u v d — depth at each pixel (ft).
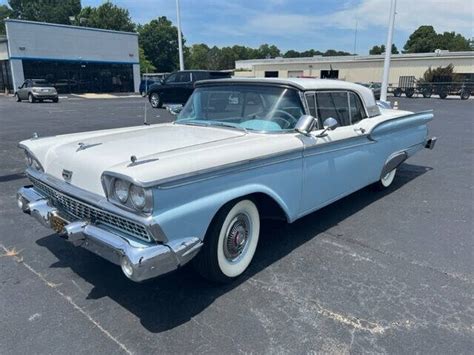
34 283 10.83
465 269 11.81
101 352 8.20
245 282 10.94
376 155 16.51
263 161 10.73
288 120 12.35
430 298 10.26
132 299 10.11
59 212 10.77
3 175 21.61
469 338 8.75
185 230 8.92
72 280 11.00
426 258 12.49
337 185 14.28
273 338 8.66
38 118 50.01
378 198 18.61
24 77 107.86
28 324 9.07
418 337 8.77
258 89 12.95
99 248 9.10
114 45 125.70
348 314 9.53
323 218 15.89
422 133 20.48
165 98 63.57
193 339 8.62
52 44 111.14
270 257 12.42
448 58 127.75
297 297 10.23
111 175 8.52
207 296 10.26
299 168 12.12
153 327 9.02
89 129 39.45
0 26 232.53
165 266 8.49
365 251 12.93
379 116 16.70
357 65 144.97
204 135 11.79
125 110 62.08
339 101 14.37
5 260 12.12
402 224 15.34
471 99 103.81
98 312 9.55
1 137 34.17
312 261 12.18
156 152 9.72
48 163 11.18
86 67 121.29
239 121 12.86
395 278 11.22
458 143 34.14
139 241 8.67
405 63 135.54
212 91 13.93
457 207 17.40
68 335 8.71
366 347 8.42
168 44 242.37
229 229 10.47
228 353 8.21
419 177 22.62
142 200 8.21
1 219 15.31
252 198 11.24
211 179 9.40
